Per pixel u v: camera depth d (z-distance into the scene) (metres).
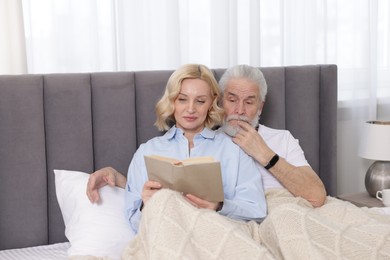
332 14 2.83
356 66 2.93
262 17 2.65
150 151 1.96
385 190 2.40
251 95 2.06
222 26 2.49
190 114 1.92
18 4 2.04
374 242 1.51
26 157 1.94
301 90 2.41
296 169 2.02
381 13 3.04
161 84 2.13
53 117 1.97
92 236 1.75
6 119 1.91
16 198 1.94
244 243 1.45
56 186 1.94
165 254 1.42
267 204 1.98
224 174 1.95
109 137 2.06
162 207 1.51
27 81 1.93
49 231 2.01
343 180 3.04
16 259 1.82
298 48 2.76
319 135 2.51
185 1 2.42
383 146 2.52
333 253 1.46
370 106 2.98
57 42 2.16
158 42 2.36
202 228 1.50
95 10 2.20
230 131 2.03
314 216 1.53
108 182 1.87
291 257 1.46
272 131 2.20
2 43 2.03
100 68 2.25
